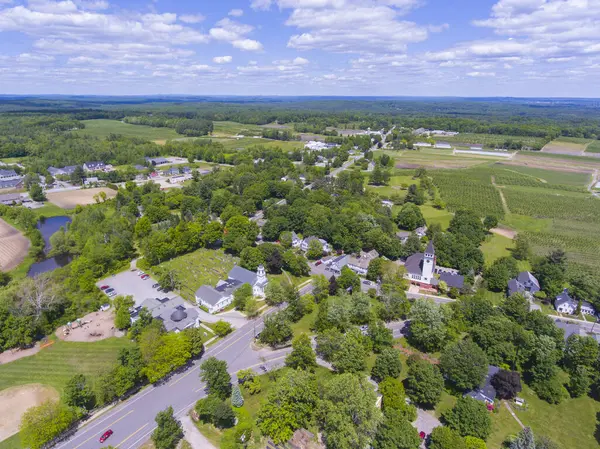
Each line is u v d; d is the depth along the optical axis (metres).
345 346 108.81
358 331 117.88
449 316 126.06
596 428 95.38
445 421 93.94
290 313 132.50
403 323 137.00
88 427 92.19
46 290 135.62
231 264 179.00
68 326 129.88
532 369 108.31
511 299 134.00
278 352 120.44
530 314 125.56
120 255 178.50
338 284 151.50
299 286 161.25
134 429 91.81
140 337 117.25
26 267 179.25
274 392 93.12
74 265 160.25
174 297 145.75
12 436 89.31
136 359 105.00
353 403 84.19
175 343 110.69
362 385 93.25
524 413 99.19
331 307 128.50
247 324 135.12
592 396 105.88
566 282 166.25
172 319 129.00
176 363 107.25
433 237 193.50
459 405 91.88
